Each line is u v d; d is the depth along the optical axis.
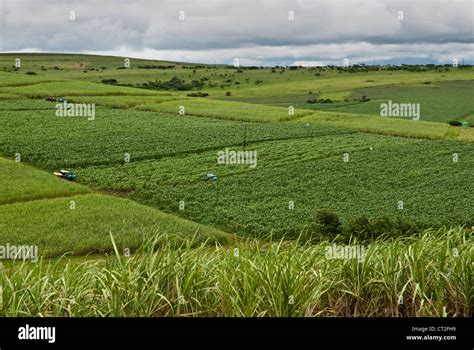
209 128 85.44
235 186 54.59
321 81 196.88
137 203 44.62
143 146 70.94
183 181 55.59
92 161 61.50
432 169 63.97
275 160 66.69
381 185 56.84
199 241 35.34
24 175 50.75
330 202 49.88
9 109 88.75
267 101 148.50
